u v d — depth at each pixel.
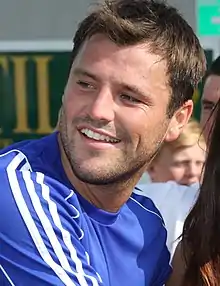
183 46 3.97
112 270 4.13
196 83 4.21
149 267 4.39
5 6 11.40
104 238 4.13
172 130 4.17
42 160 3.93
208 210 4.97
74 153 3.73
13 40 11.47
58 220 3.67
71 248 3.67
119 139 3.71
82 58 3.72
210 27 10.77
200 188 5.08
